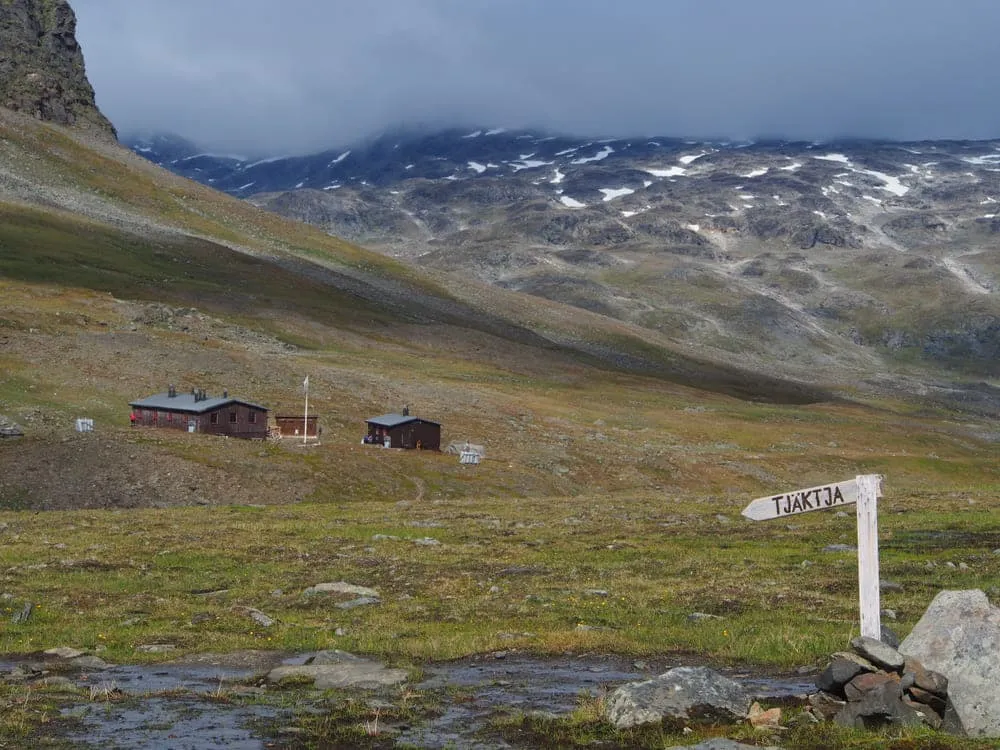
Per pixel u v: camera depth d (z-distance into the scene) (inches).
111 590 1316.4
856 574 1312.7
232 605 1211.9
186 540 1865.2
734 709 646.5
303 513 2546.8
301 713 693.9
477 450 4803.2
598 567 1471.5
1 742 619.2
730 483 5113.2
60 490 3132.4
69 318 6373.0
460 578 1386.6
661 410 7869.1
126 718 681.6
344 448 4146.2
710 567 1439.5
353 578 1408.7
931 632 657.0
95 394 4889.3
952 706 605.9
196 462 3528.5
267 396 5487.2
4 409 4350.4
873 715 606.5
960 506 2265.0
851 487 701.3
